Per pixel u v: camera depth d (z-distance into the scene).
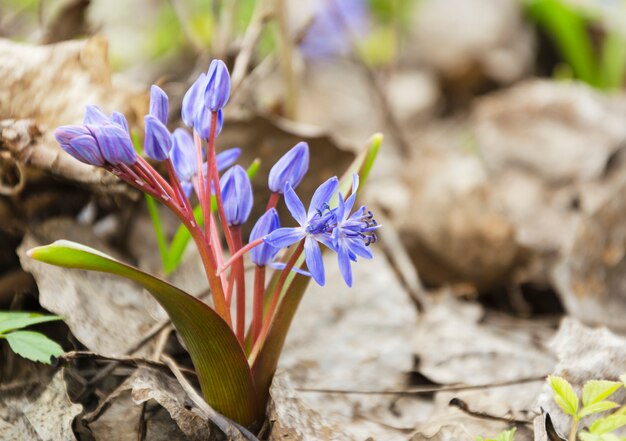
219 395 0.37
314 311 0.45
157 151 0.35
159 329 0.40
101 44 0.43
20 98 0.42
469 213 0.51
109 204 0.45
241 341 0.37
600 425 0.35
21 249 0.40
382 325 0.45
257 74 0.52
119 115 0.35
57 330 0.40
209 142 0.36
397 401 0.41
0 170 0.42
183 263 0.45
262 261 0.36
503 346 0.44
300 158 0.36
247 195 0.37
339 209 0.35
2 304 0.41
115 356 0.38
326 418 0.39
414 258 0.51
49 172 0.42
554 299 0.51
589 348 0.41
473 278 0.51
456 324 0.46
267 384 0.37
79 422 0.38
